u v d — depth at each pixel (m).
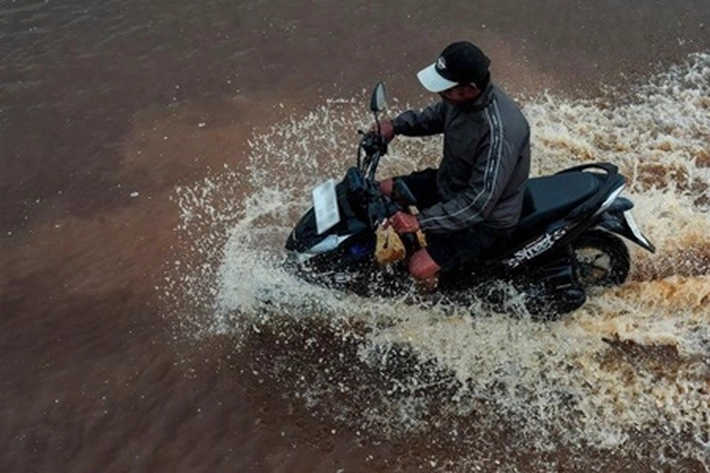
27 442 4.03
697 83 6.29
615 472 3.74
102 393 4.25
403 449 3.91
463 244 4.13
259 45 7.00
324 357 4.40
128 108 6.38
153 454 3.95
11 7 7.52
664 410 4.01
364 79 6.56
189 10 7.45
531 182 4.28
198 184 5.64
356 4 7.47
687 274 4.75
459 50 3.53
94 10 7.48
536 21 7.14
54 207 5.52
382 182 4.43
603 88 6.30
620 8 7.24
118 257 5.09
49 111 6.37
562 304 4.45
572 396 4.11
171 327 4.61
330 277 4.37
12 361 4.45
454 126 3.82
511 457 3.84
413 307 4.54
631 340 4.38
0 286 4.93
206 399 4.20
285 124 6.14
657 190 5.30
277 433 4.02
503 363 4.30
